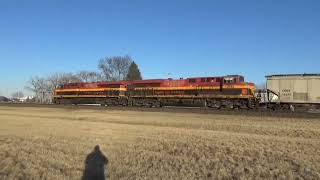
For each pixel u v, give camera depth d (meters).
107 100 77.44
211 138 27.33
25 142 26.19
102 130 32.81
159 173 17.41
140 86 72.56
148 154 21.77
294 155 20.80
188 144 24.91
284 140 26.12
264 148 23.03
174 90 67.56
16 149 23.48
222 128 33.75
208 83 63.44
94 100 80.25
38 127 35.81
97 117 46.19
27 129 34.16
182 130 32.16
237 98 59.59
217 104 62.00
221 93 61.44
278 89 55.47
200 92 64.06
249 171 17.53
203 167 18.50
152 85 71.00
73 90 84.81
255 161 19.55
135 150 22.98
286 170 17.64
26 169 18.28
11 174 17.44
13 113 54.56
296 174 16.92
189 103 65.81
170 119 41.69
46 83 167.50
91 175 17.25
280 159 19.95
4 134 30.80
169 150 22.97
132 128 34.06
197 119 41.16
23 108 66.00
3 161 20.12
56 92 89.12
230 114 45.72
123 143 25.53
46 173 17.48
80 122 40.41
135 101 72.62
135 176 17.00
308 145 24.03
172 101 67.81
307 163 18.81
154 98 70.06
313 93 53.34
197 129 33.16
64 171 17.95
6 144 25.55
